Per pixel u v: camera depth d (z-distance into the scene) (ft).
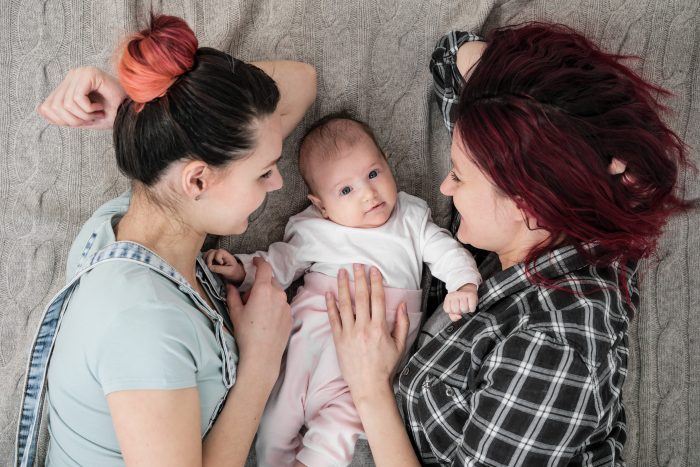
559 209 3.56
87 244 3.76
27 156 4.94
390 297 4.82
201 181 3.45
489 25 5.43
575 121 3.36
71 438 3.64
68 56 4.95
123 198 4.19
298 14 5.14
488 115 3.53
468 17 5.27
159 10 4.98
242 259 4.86
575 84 3.40
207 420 3.90
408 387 4.31
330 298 4.61
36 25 4.91
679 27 5.35
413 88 5.33
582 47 3.67
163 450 3.24
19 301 4.89
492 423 3.68
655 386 5.45
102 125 3.94
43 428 4.64
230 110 3.31
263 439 4.81
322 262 4.94
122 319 3.28
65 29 4.93
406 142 5.36
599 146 3.41
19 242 4.91
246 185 3.61
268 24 5.12
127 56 3.13
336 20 5.19
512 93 3.49
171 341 3.33
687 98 5.41
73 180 4.97
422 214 5.05
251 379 4.05
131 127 3.36
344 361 4.42
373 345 4.38
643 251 3.90
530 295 3.95
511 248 4.22
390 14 5.27
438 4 5.26
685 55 5.38
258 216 5.19
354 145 4.69
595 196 3.49
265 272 4.38
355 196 4.74
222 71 3.33
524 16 5.39
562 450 3.66
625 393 5.44
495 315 4.04
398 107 5.34
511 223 4.00
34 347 3.73
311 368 4.76
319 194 4.87
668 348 5.45
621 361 3.95
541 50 3.60
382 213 4.83
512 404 3.63
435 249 4.89
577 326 3.61
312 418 4.76
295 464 4.66
